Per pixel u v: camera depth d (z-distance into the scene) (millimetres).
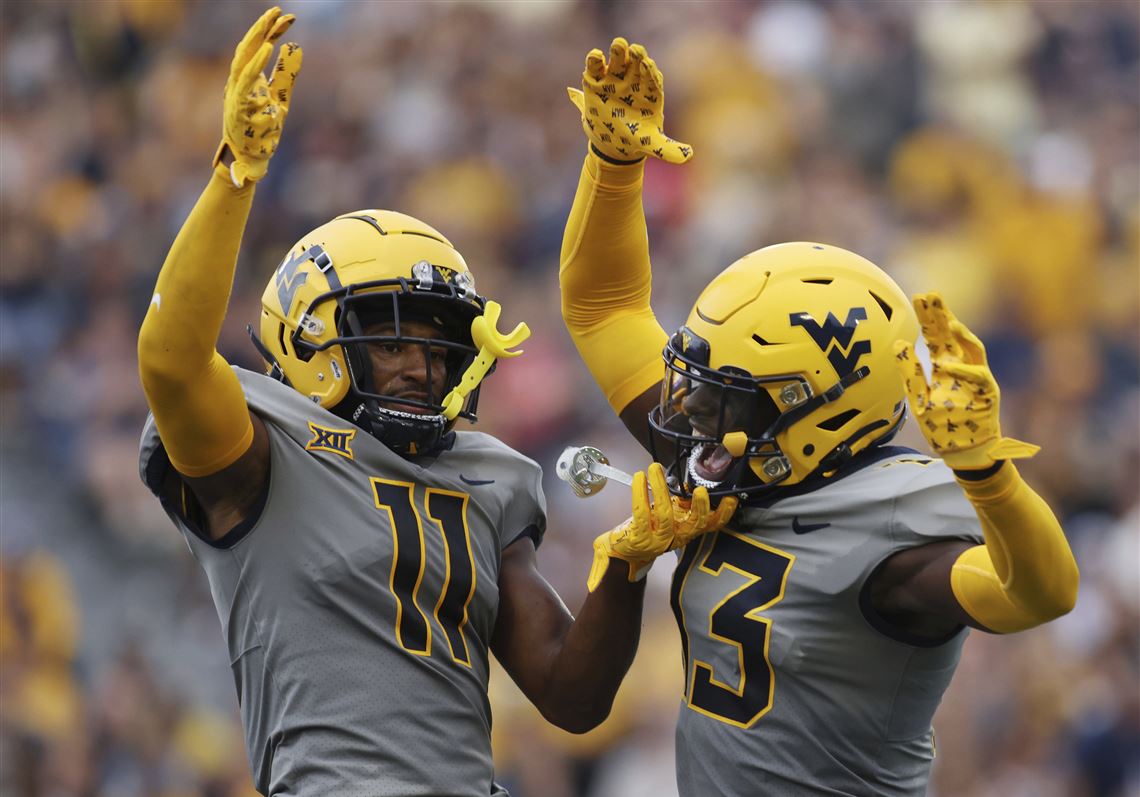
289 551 13258
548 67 42031
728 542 13422
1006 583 11789
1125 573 31438
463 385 13789
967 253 39594
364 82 42500
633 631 13781
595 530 31547
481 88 41781
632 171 14859
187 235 12383
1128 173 43344
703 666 13398
